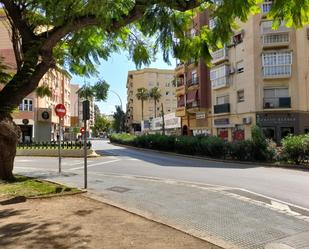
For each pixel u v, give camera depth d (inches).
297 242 259.0
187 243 246.7
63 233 269.0
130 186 519.5
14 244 242.7
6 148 522.6
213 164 909.2
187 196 435.2
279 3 259.8
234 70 1636.3
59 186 486.3
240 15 269.3
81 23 378.6
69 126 3316.9
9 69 566.6
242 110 1593.3
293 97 1493.6
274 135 1503.4
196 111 1951.3
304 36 1529.3
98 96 554.3
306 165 832.3
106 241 250.2
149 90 4653.1
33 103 2118.6
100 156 1209.4
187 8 327.9
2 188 462.3
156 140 1520.7
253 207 372.2
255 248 246.2
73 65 546.6
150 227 287.4
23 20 486.9
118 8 321.4
